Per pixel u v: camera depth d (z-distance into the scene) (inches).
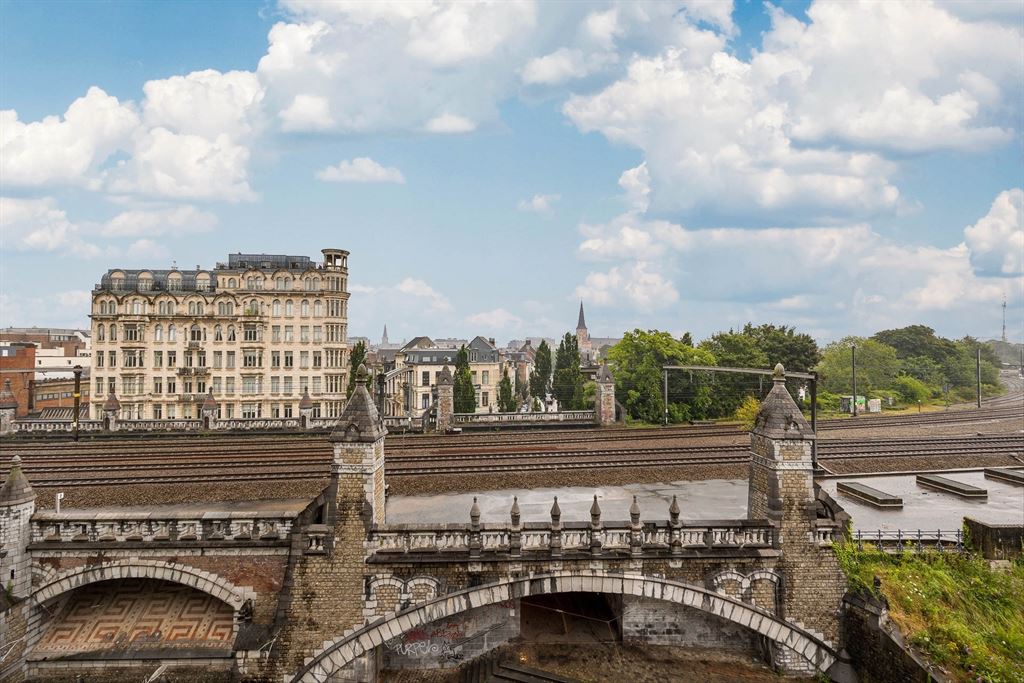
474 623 924.0
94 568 872.9
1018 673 710.5
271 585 876.6
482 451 1616.6
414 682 886.4
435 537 861.8
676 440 1824.6
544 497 1159.0
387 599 856.9
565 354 3531.0
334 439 860.0
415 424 2054.6
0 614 818.2
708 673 871.1
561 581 860.0
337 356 3681.1
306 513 868.6
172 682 869.2
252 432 2047.2
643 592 861.8
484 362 5128.0
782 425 875.4
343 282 3720.5
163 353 3476.9
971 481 1339.8
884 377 3846.0
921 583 836.0
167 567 873.5
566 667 880.9
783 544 869.2
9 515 844.0
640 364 2709.2
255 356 3545.8
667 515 1039.6
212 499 1153.4
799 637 868.0
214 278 3673.7
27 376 3348.9
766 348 3282.5
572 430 2135.8
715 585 866.8
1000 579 828.6
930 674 739.4
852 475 1386.6
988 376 4630.9
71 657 876.6
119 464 1465.3
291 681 851.4
